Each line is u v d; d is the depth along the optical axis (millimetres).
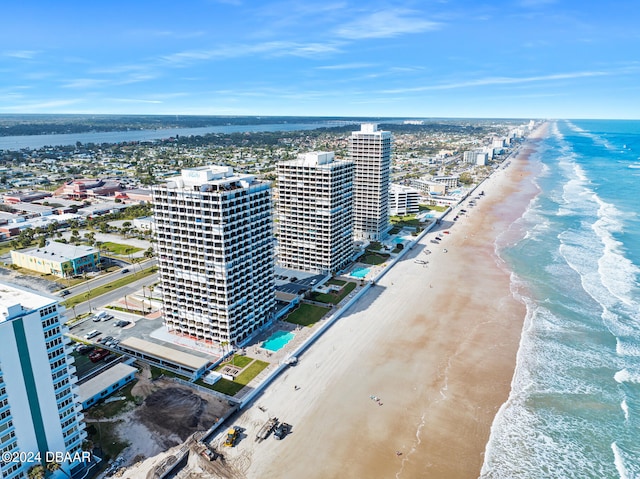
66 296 174500
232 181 130750
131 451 95125
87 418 105062
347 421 107062
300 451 97312
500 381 123688
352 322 156000
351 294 176875
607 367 130250
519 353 137125
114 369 121312
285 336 143500
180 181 131000
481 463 95875
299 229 196250
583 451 99875
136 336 142125
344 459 95562
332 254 195000
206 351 133625
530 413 111312
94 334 143000
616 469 95250
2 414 75688
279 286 183125
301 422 106312
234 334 134625
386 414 109875
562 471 94562
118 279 192125
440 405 113688
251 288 139375
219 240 124188
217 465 92500
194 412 107688
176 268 134375
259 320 145875
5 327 74688
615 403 115125
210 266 128125
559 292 180625
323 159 190875
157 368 125875
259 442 99375
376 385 121062
